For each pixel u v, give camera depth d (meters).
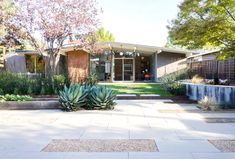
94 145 5.40
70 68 21.84
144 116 8.71
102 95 10.01
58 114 9.13
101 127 7.10
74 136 6.16
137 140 5.79
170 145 5.38
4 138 5.98
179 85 14.25
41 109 10.33
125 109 10.16
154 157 4.64
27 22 15.00
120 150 5.06
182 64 24.12
